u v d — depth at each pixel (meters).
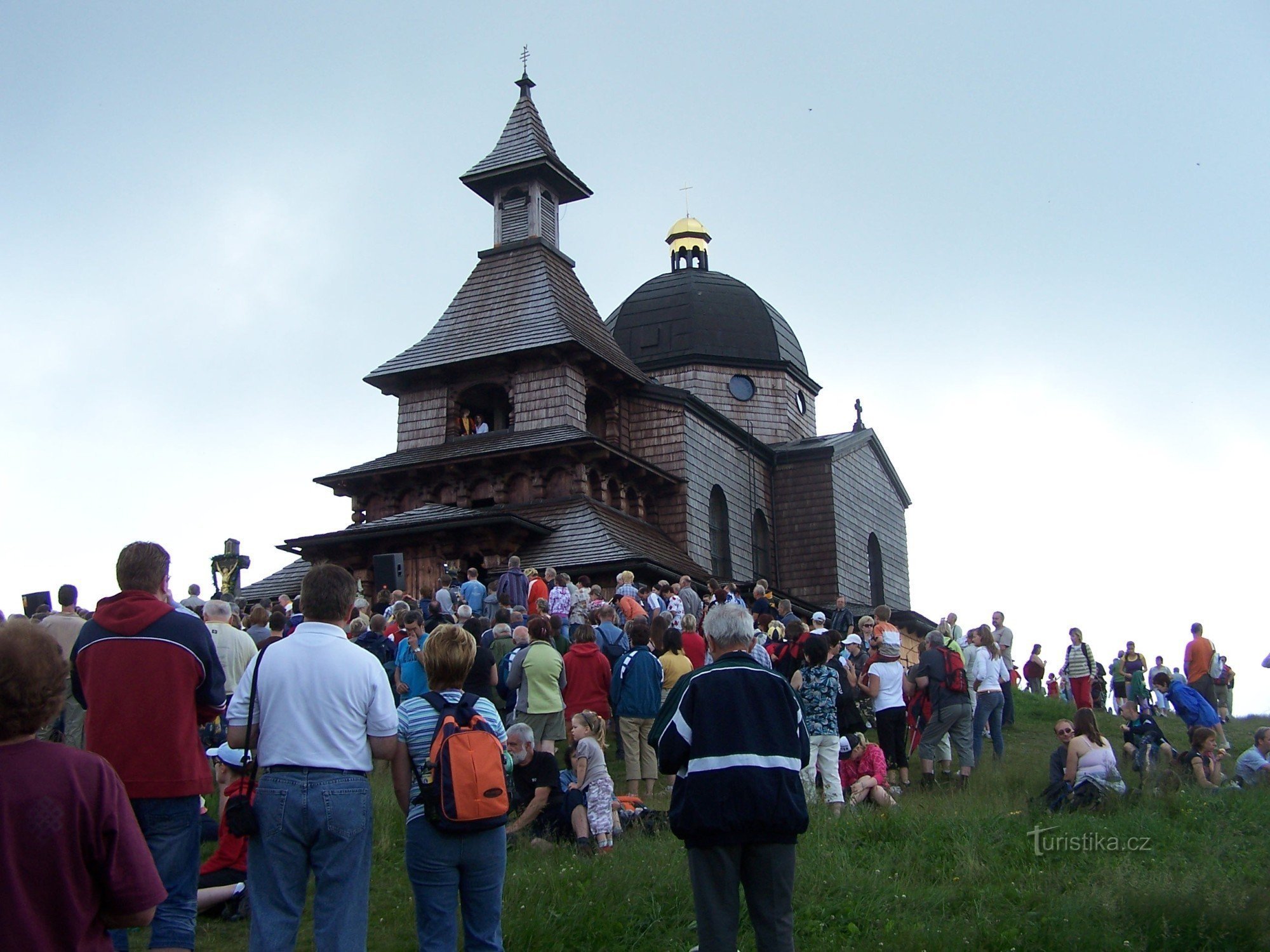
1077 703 28.66
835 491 52.78
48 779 5.45
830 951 10.49
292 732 8.13
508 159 48.31
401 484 43.06
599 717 14.97
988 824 14.26
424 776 8.49
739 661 8.52
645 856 12.62
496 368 44.59
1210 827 14.66
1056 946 10.40
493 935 8.58
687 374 54.16
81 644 8.66
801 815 8.23
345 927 7.96
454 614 24.88
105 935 5.64
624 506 43.38
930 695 18.75
